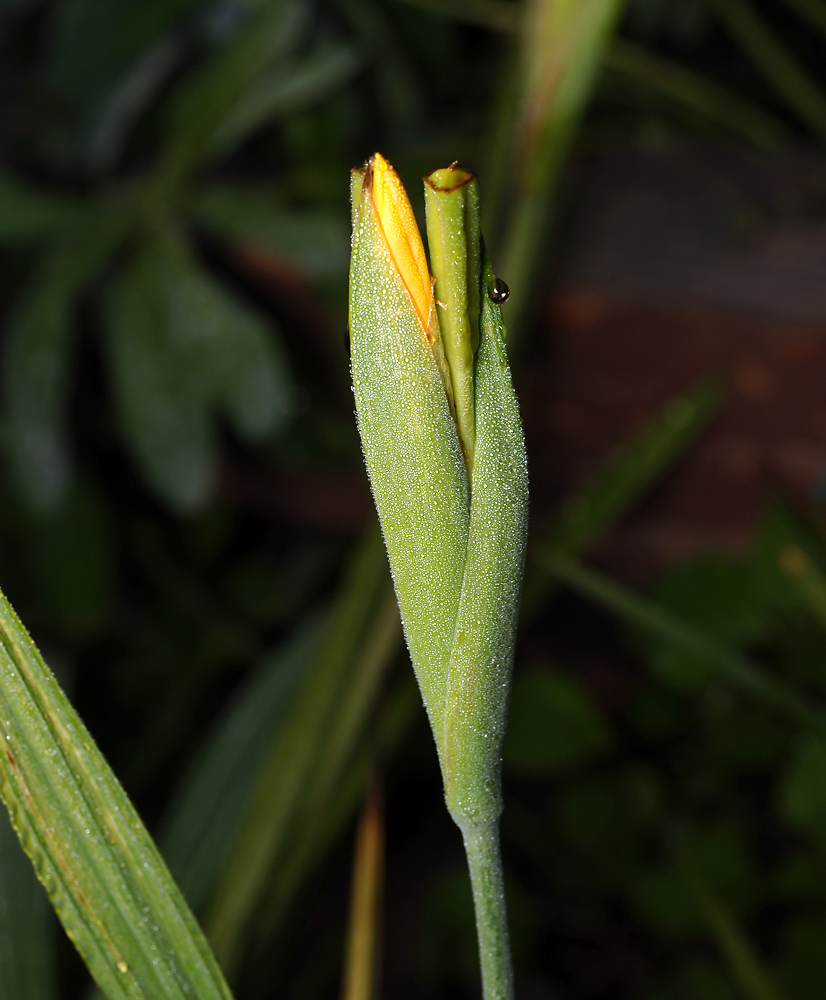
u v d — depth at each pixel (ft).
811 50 3.81
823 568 2.31
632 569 3.27
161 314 2.72
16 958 1.64
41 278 2.76
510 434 1.02
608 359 2.76
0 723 1.06
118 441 3.60
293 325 3.11
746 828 3.28
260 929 2.02
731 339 2.65
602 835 3.01
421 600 1.04
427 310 1.00
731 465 2.94
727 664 2.09
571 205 2.87
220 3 3.17
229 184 3.14
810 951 2.46
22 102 3.19
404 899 3.55
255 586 3.79
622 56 2.97
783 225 2.76
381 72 3.29
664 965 3.26
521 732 2.86
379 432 1.02
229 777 2.22
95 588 3.44
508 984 1.08
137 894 1.07
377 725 1.66
